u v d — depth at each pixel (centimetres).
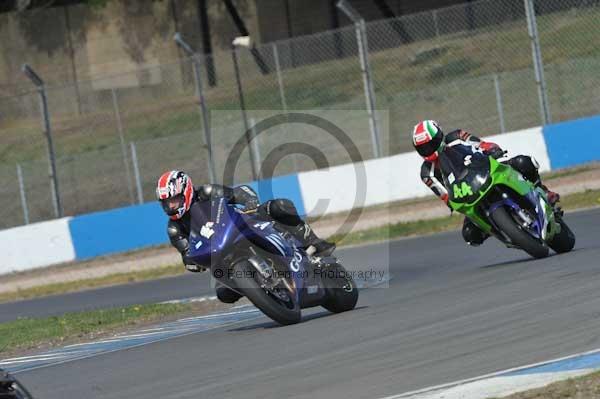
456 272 4000
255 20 12450
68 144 10762
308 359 2483
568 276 3128
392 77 9881
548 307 2630
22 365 3425
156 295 5353
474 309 2836
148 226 7494
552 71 9106
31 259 7625
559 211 3778
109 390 2542
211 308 4400
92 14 12638
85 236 7556
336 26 11738
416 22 11175
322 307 3597
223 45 12481
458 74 9606
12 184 10050
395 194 7162
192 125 10206
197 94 7319
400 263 4697
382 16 11462
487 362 2111
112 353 3319
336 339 2722
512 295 2962
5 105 12131
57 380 2888
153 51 12550
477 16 10512
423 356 2280
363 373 2195
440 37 10188
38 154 10731
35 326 4609
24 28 12638
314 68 10281
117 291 5878
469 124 8812
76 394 2573
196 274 6075
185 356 2912
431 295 3366
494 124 8694
